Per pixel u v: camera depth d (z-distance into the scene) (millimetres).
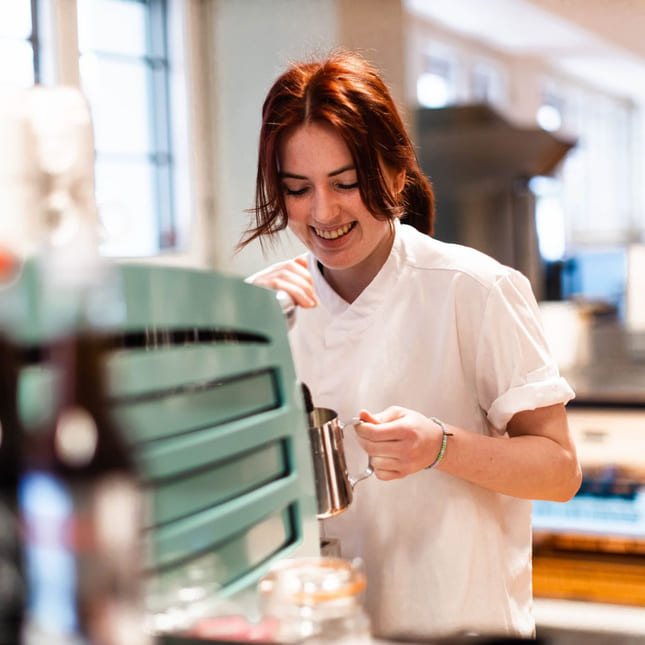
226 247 3365
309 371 1192
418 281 1131
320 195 1027
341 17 3051
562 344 3088
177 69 3260
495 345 1086
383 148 1025
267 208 1089
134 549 558
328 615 667
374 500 1105
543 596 2320
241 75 3264
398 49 3160
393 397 1128
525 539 1175
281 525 814
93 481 553
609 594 2268
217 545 725
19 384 559
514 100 4230
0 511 540
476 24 3703
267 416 792
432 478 1087
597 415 2574
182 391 701
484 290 1094
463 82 3916
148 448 661
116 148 3107
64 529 536
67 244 614
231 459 749
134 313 680
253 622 664
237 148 3311
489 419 1115
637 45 3926
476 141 3326
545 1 3424
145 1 3209
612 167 5371
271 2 3170
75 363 570
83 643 535
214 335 776
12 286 569
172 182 3311
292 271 1150
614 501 2396
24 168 737
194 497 708
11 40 2648
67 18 2766
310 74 1033
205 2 3289
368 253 1088
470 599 1072
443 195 3416
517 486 1058
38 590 535
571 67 4496
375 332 1141
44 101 773
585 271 3760
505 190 3352
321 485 885
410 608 1076
